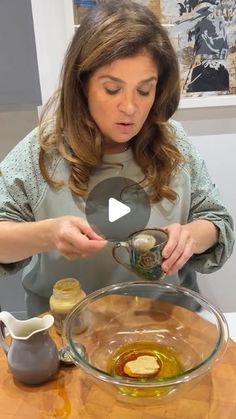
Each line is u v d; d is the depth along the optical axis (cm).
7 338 104
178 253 106
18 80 164
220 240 133
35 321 97
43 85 178
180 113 186
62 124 124
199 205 138
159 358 99
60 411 91
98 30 103
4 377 99
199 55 173
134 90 107
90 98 113
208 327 101
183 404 91
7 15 158
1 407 92
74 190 126
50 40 171
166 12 166
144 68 104
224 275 217
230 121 188
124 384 82
